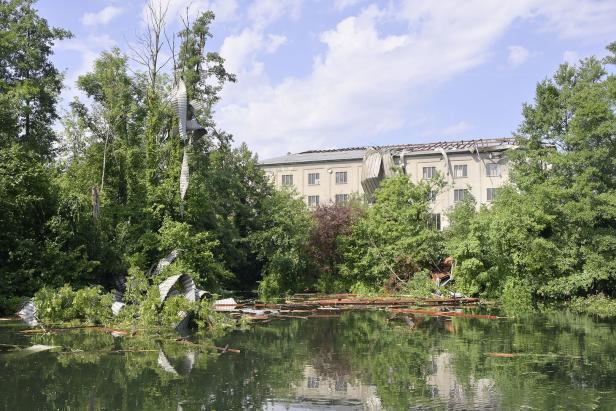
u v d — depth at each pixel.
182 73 37.75
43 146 37.12
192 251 27.78
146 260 26.88
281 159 68.56
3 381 11.53
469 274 34.62
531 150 37.81
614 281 31.83
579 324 21.89
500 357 14.61
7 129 30.31
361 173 63.81
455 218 41.97
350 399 10.31
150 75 36.44
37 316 19.92
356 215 43.78
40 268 23.31
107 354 14.64
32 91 31.89
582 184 32.62
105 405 9.80
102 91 35.16
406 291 37.00
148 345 16.11
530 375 12.33
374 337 18.42
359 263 39.72
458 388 11.14
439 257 39.69
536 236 33.09
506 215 33.53
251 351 15.50
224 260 35.62
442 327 21.16
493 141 63.19
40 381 11.54
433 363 13.81
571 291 31.83
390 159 60.62
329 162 65.69
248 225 40.31
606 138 33.34
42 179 25.00
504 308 29.28
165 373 12.45
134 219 29.25
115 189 31.19
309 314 26.64
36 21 38.00
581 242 32.22
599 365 13.42
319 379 11.98
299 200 41.91
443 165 60.97
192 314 20.72
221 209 38.22
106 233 26.92
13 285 22.66
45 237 24.33
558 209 33.16
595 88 33.81
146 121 33.25
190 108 32.78
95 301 20.55
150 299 19.38
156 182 30.81
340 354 15.09
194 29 40.47
